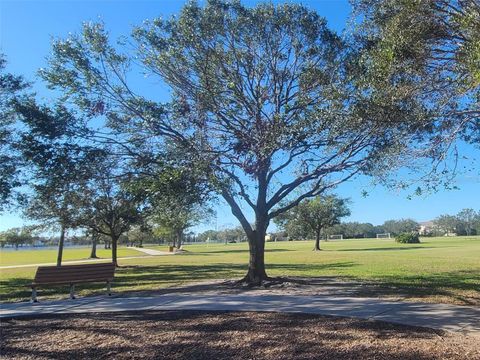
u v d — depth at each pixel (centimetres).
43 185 1459
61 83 1394
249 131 1316
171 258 4200
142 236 7594
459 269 1973
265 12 1462
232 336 810
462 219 14850
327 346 730
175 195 1312
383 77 822
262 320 931
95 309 1144
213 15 1427
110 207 2833
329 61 1384
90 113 1395
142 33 1449
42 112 1330
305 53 1459
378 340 754
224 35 1454
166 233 6762
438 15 759
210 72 1445
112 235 3066
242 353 713
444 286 1395
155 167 1398
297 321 914
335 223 5275
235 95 1425
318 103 1241
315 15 1469
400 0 757
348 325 866
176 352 731
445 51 805
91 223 2984
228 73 1444
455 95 833
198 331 855
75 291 1598
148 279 2002
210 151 1248
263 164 1295
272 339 781
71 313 1097
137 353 732
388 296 1202
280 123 1166
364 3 895
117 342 797
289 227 5644
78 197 2025
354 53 1307
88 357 721
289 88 1498
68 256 5784
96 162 1361
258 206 1598
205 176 1245
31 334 874
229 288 1479
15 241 9069
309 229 5578
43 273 1333
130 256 5147
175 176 1224
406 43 777
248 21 1448
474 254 3147
